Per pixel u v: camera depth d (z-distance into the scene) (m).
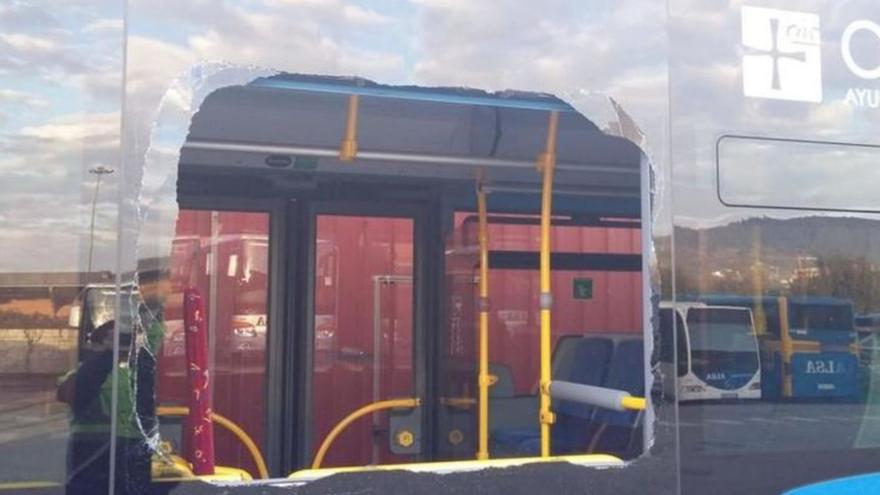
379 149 3.94
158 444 2.28
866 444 2.92
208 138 3.71
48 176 2.26
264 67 2.40
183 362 3.66
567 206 4.93
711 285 2.77
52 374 2.24
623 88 2.74
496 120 3.64
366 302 5.09
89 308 2.25
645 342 2.75
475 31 2.60
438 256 5.07
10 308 2.23
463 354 5.04
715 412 2.76
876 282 2.94
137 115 2.31
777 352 2.84
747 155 2.84
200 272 4.75
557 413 4.66
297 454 4.89
